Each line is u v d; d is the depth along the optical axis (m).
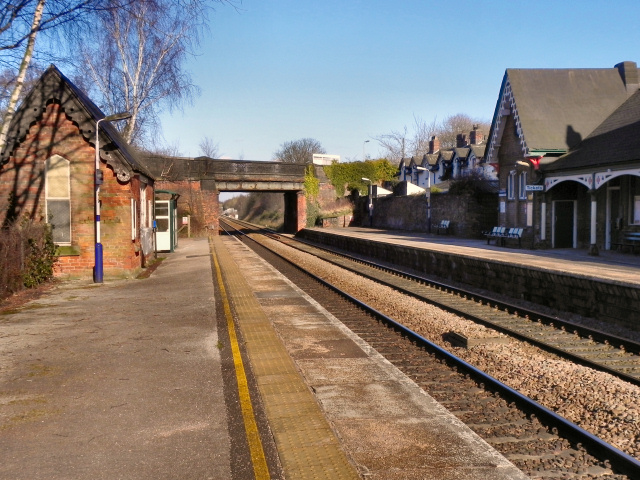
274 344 8.02
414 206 44.38
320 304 12.83
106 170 15.60
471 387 6.77
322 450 4.54
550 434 5.33
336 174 56.03
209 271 17.91
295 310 11.69
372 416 5.53
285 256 27.88
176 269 18.83
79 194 15.53
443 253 18.22
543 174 25.56
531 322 10.84
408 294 14.45
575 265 17.72
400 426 5.27
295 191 51.94
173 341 8.27
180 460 4.39
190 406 5.57
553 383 6.82
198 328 9.17
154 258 22.59
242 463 4.35
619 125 24.77
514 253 23.03
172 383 6.29
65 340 8.34
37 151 15.34
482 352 8.39
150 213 21.45
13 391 6.04
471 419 5.75
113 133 18.17
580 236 26.09
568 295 11.86
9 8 11.50
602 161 21.80
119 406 5.57
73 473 4.17
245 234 51.91
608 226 23.86
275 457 4.46
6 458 4.42
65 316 10.24
